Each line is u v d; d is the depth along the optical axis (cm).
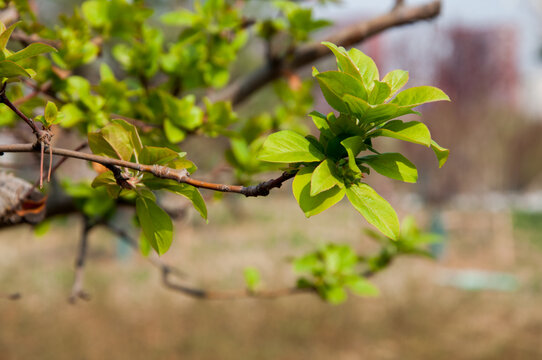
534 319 791
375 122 76
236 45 185
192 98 148
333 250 208
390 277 991
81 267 195
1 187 123
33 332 707
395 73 85
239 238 1458
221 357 657
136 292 888
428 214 1623
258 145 189
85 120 140
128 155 78
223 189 72
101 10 161
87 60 149
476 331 746
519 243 1455
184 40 175
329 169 72
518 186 2502
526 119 2256
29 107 136
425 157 1708
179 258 1088
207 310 812
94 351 654
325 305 852
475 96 1688
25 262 1105
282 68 210
